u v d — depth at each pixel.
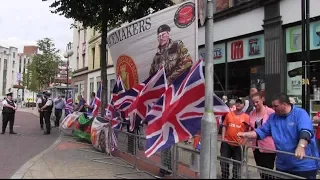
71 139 13.05
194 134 6.38
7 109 14.89
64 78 32.38
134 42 9.47
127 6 13.61
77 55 41.16
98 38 32.62
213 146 5.80
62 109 19.03
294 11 11.30
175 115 6.40
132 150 8.06
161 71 7.39
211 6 6.16
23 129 17.17
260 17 12.61
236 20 13.79
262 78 12.62
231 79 14.22
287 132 5.34
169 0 13.78
